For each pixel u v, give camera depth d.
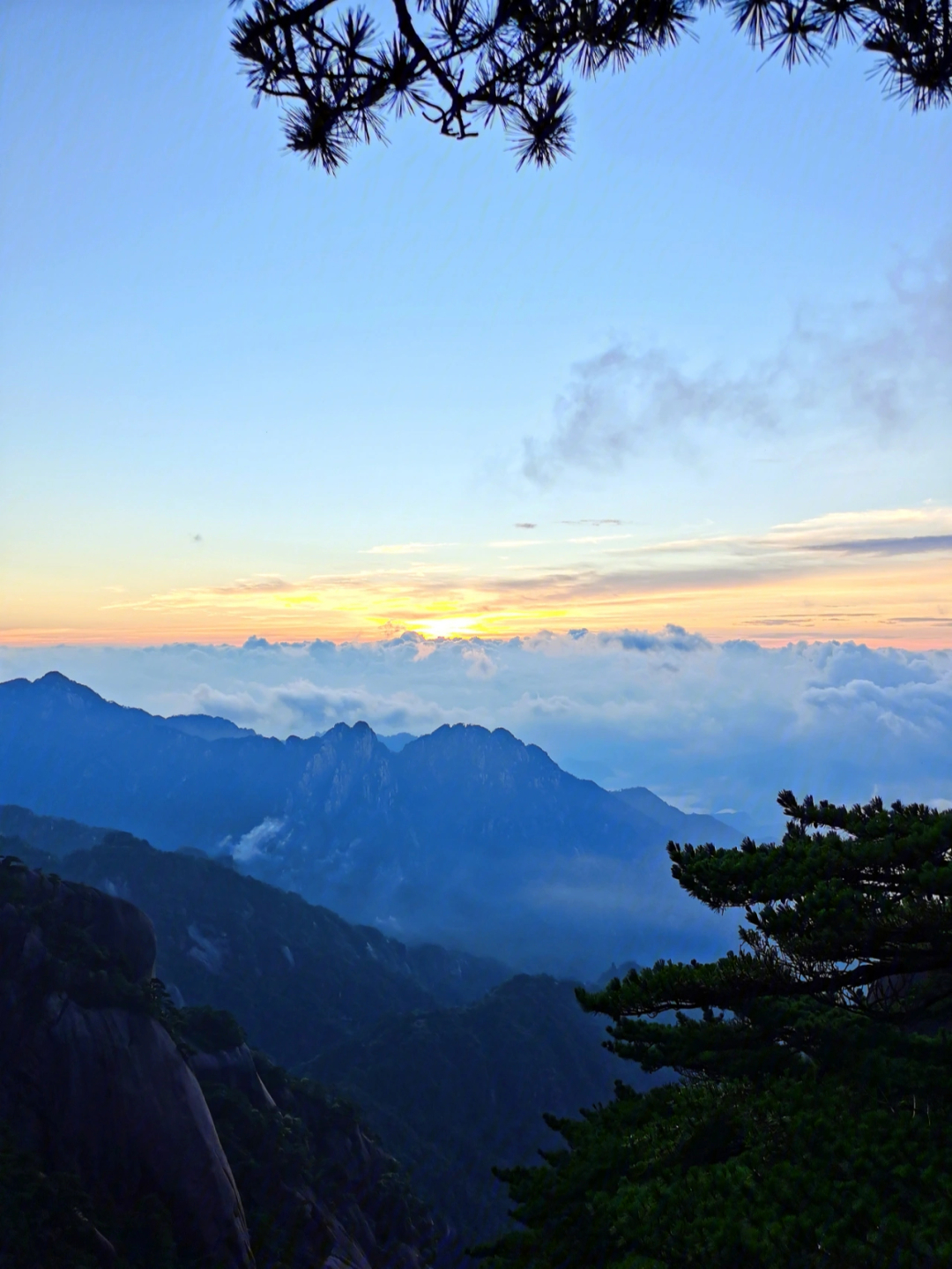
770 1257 8.02
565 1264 9.59
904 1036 10.82
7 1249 45.06
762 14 6.89
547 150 7.34
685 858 11.73
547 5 6.89
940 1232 7.71
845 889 10.15
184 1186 58.91
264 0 6.57
